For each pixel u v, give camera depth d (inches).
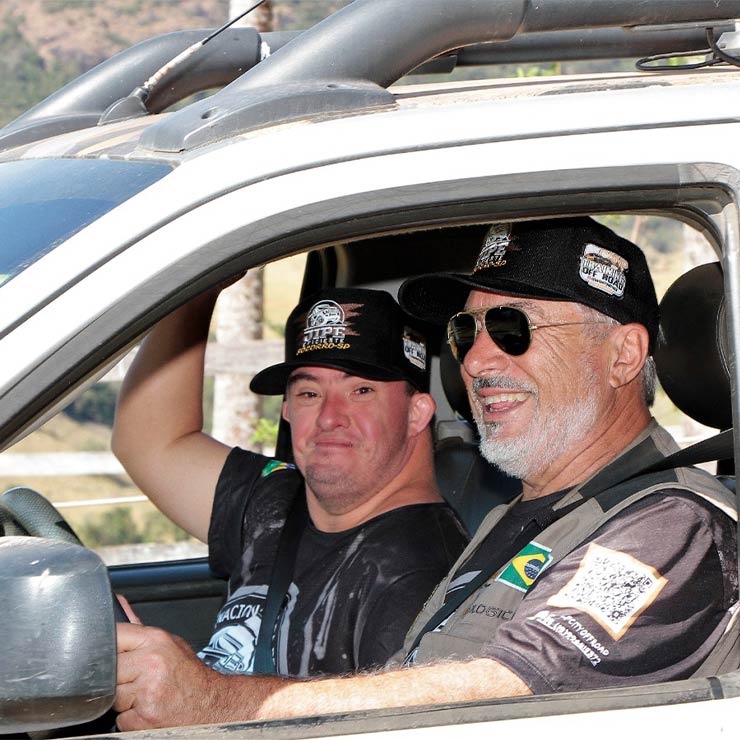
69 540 101.2
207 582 145.4
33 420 73.0
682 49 123.6
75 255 74.7
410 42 86.7
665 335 112.0
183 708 88.4
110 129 101.6
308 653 126.1
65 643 66.4
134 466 147.4
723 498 94.2
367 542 128.7
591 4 89.4
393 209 77.5
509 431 109.1
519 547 104.3
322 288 150.2
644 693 75.9
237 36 122.9
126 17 2593.5
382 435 131.5
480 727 74.2
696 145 79.9
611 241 107.1
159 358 144.8
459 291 122.1
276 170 77.4
